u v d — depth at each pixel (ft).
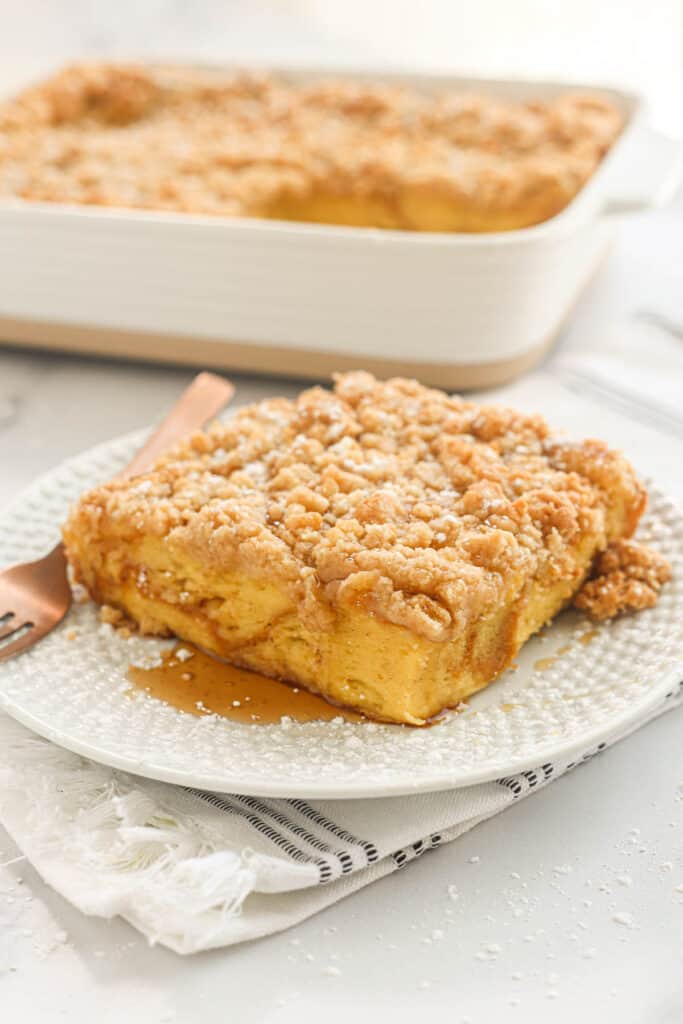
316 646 1.80
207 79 2.92
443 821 1.69
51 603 1.89
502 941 1.63
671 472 2.18
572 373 2.39
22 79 3.59
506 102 2.82
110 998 1.60
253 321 2.35
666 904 1.66
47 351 2.50
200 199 2.50
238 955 1.63
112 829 1.69
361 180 2.60
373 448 1.95
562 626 1.88
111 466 2.05
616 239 2.77
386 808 1.71
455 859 1.70
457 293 2.26
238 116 2.81
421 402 2.02
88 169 2.60
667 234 2.81
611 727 1.71
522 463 1.93
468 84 2.83
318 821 1.70
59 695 1.79
